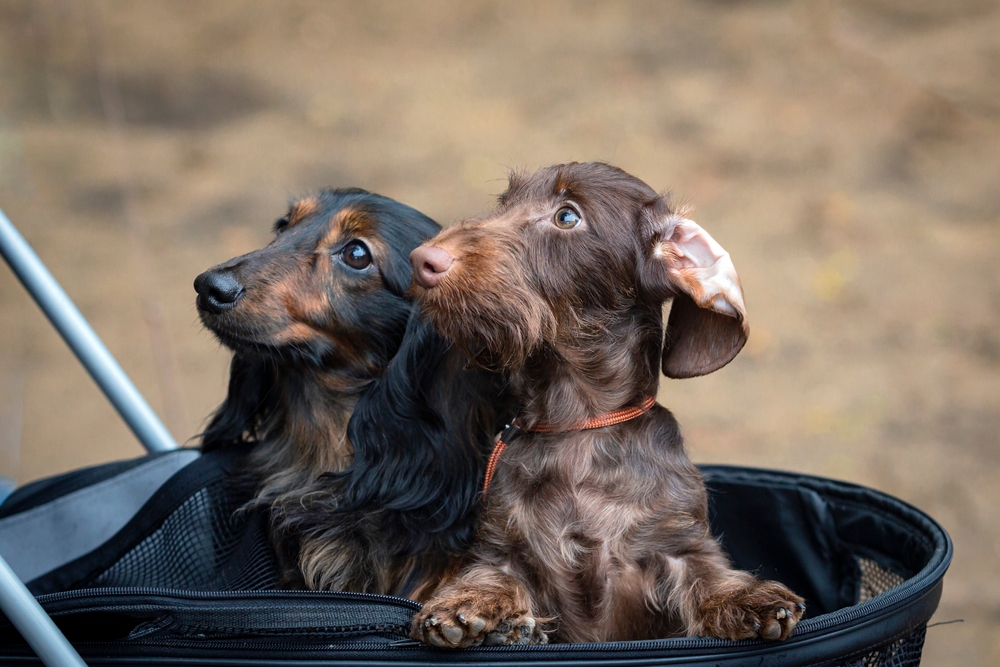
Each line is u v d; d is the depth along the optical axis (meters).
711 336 2.97
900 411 7.41
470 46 16.08
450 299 2.78
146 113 14.05
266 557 3.17
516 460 2.95
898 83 12.84
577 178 3.05
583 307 2.96
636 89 13.61
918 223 9.95
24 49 13.48
